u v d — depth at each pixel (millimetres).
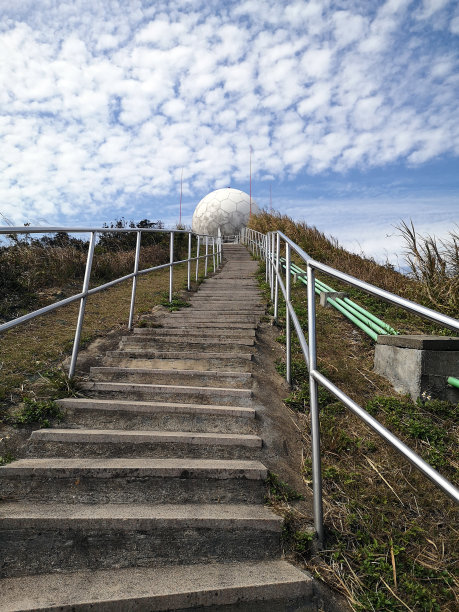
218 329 4648
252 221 19766
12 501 2072
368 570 1838
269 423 2916
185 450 2545
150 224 15633
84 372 3562
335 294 5660
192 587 1615
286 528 1998
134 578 1701
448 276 5414
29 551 1800
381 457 2635
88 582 1668
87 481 2195
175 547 1877
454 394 3316
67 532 1855
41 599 1527
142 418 2857
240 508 2123
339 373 3725
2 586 1632
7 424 2648
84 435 2527
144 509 2035
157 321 5121
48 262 7348
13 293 5637
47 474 2193
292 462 2580
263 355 4094
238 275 10234
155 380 3508
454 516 2178
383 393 3465
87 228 3441
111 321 5062
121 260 9523
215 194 32625
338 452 2680
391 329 4281
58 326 4668
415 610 1685
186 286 8227
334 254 9578
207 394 3213
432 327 4855
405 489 2357
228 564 1852
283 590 1661
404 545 1995
